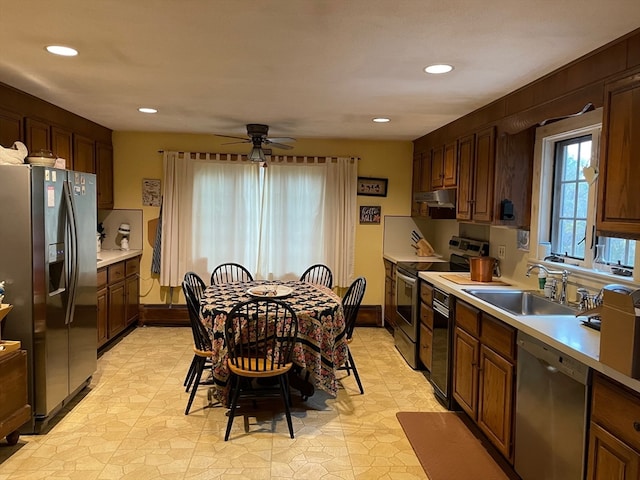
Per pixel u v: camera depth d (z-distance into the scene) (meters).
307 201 5.57
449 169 4.40
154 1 1.85
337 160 5.56
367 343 5.09
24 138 3.52
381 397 3.62
